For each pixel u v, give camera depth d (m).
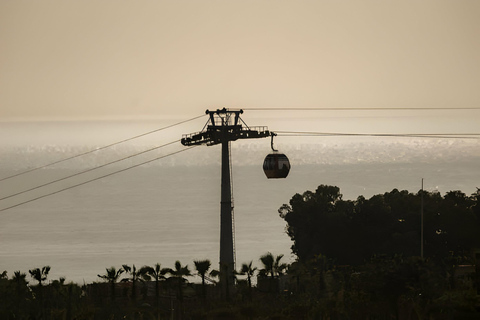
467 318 197.50
